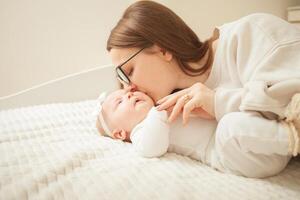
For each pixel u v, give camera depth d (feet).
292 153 2.17
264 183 2.27
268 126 2.24
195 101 2.59
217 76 2.97
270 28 2.71
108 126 3.27
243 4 5.94
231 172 2.49
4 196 2.10
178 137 2.82
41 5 5.24
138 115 3.06
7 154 2.73
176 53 2.98
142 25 2.95
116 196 2.05
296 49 2.53
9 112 3.98
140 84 3.05
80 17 5.44
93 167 2.47
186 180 2.26
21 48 5.32
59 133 3.29
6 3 5.10
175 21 3.10
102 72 4.82
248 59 2.71
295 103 2.22
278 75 2.40
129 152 2.82
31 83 5.49
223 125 2.40
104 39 5.64
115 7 5.53
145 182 2.21
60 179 2.30
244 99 2.38
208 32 5.84
